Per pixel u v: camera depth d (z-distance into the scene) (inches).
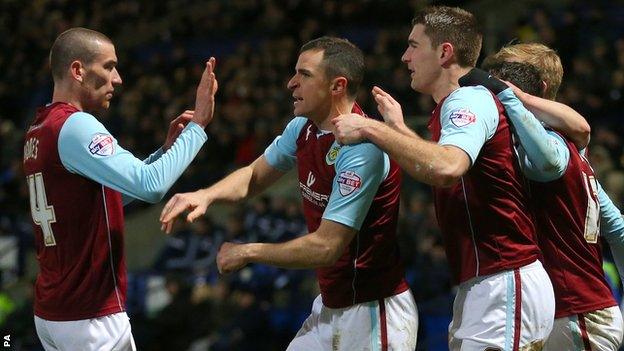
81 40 213.3
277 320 506.9
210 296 533.3
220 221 731.4
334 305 219.6
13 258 711.1
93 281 212.5
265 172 236.2
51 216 212.2
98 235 212.5
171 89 786.8
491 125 202.2
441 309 453.7
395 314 219.3
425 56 213.3
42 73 882.8
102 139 206.2
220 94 768.9
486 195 206.5
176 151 209.9
